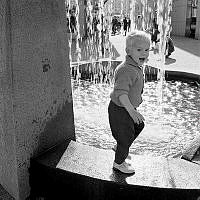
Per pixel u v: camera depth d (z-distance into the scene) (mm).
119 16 24656
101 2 19969
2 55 2906
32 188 3326
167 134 4875
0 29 2854
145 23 22109
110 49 15695
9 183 3379
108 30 20406
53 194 3205
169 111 6074
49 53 3262
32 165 3252
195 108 6293
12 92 2916
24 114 3080
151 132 4918
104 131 4977
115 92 2617
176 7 24047
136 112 2584
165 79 9016
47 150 3449
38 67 3143
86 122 5340
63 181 3086
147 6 21812
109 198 2924
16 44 2846
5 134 3203
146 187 2791
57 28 3318
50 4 3150
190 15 23078
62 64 3500
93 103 6613
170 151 4320
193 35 23219
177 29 24594
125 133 2803
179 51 15516
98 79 9242
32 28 2986
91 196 2982
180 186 2799
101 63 10383
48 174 3152
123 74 2609
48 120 3412
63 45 3469
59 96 3533
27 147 3191
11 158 3193
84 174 2965
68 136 3809
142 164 3180
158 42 16328
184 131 5031
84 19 19875
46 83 3293
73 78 9266
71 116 3832
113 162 3217
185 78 8789
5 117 3121
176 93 7492
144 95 7270
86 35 19984
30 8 2922
